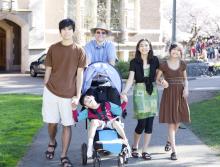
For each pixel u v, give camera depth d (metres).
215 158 7.75
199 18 55.28
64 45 7.23
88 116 7.19
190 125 10.62
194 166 7.28
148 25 35.72
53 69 7.29
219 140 9.05
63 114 7.27
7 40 32.59
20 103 15.05
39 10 31.14
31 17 30.98
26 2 30.88
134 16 35.25
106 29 7.75
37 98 16.73
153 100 7.78
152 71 7.74
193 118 11.57
